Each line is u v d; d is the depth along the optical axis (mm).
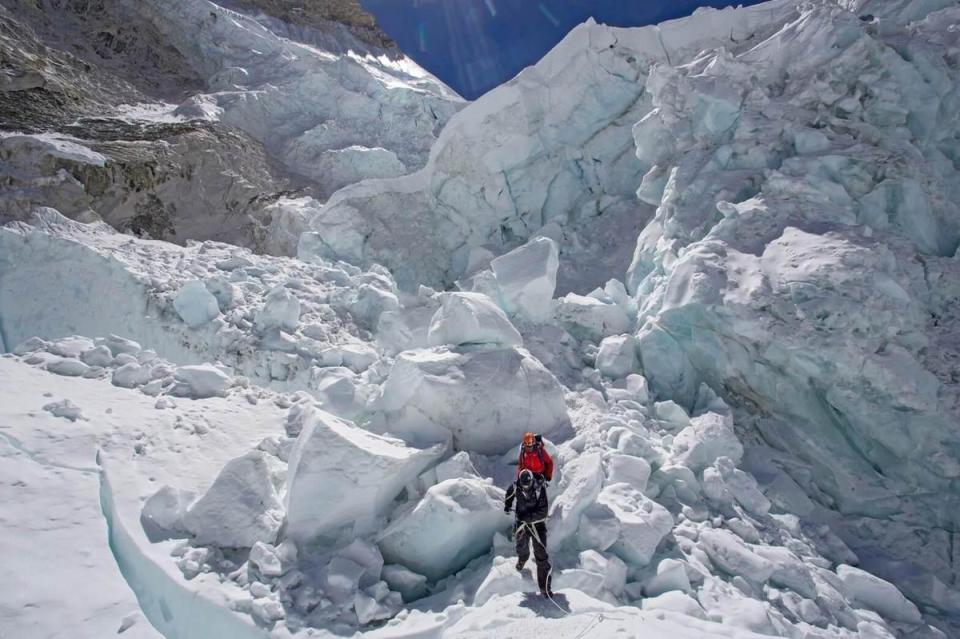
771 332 8570
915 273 9320
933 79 11781
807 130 11727
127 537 5000
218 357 10336
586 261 16719
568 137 18891
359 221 19562
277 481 5918
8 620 4012
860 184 10711
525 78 18938
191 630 4422
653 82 14797
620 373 10320
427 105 36000
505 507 4941
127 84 32750
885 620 6062
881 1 14875
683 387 10180
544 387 7238
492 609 4422
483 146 19109
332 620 4379
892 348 8227
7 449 5625
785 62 13906
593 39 18453
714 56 14617
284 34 48906
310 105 34156
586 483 5699
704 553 5844
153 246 14555
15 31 28062
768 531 6801
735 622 4758
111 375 7820
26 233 12828
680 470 6855
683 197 12305
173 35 39656
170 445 6379
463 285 15516
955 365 8164
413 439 6680
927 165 11023
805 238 9711
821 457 8648
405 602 4898
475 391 6715
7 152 17906
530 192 19281
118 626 4199
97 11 37656
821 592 5883
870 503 8031
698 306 9375
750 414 9695
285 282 13125
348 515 5301
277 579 4695
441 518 5082
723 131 13125
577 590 4730
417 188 20688
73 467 5703
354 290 13070
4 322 11898
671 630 4285
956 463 7480
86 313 11781
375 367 9031
